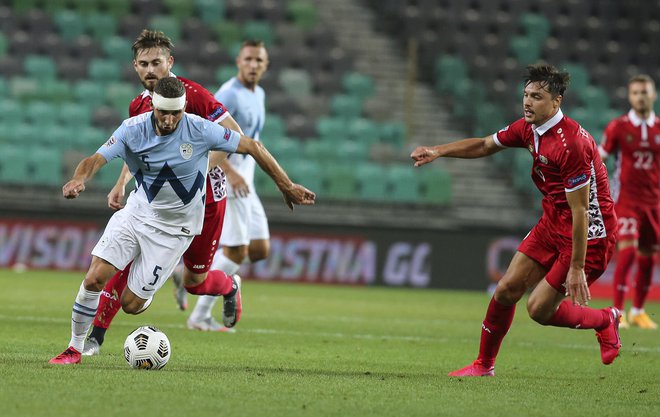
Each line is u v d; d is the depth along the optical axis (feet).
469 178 267.18
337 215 248.11
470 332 138.31
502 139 87.20
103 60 281.33
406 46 307.99
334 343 114.83
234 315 116.16
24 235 221.46
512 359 106.83
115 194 95.45
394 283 232.32
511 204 263.90
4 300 151.12
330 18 313.32
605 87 312.09
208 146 80.18
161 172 80.48
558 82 81.15
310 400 67.87
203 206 84.23
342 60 296.92
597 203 85.30
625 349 121.80
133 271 84.12
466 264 234.38
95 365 81.61
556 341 131.44
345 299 192.75
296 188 80.53
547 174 83.35
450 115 288.92
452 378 84.74
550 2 324.39
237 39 296.71
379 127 273.54
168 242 83.46
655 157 152.05
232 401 65.77
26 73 271.08
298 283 230.07
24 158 239.30
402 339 124.16
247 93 123.34
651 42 326.44
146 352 79.87
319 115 279.69
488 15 318.24
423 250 233.35
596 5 327.47
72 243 223.30
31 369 76.33
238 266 121.70
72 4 291.99
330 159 261.44
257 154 80.28
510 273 85.66
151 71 87.20
